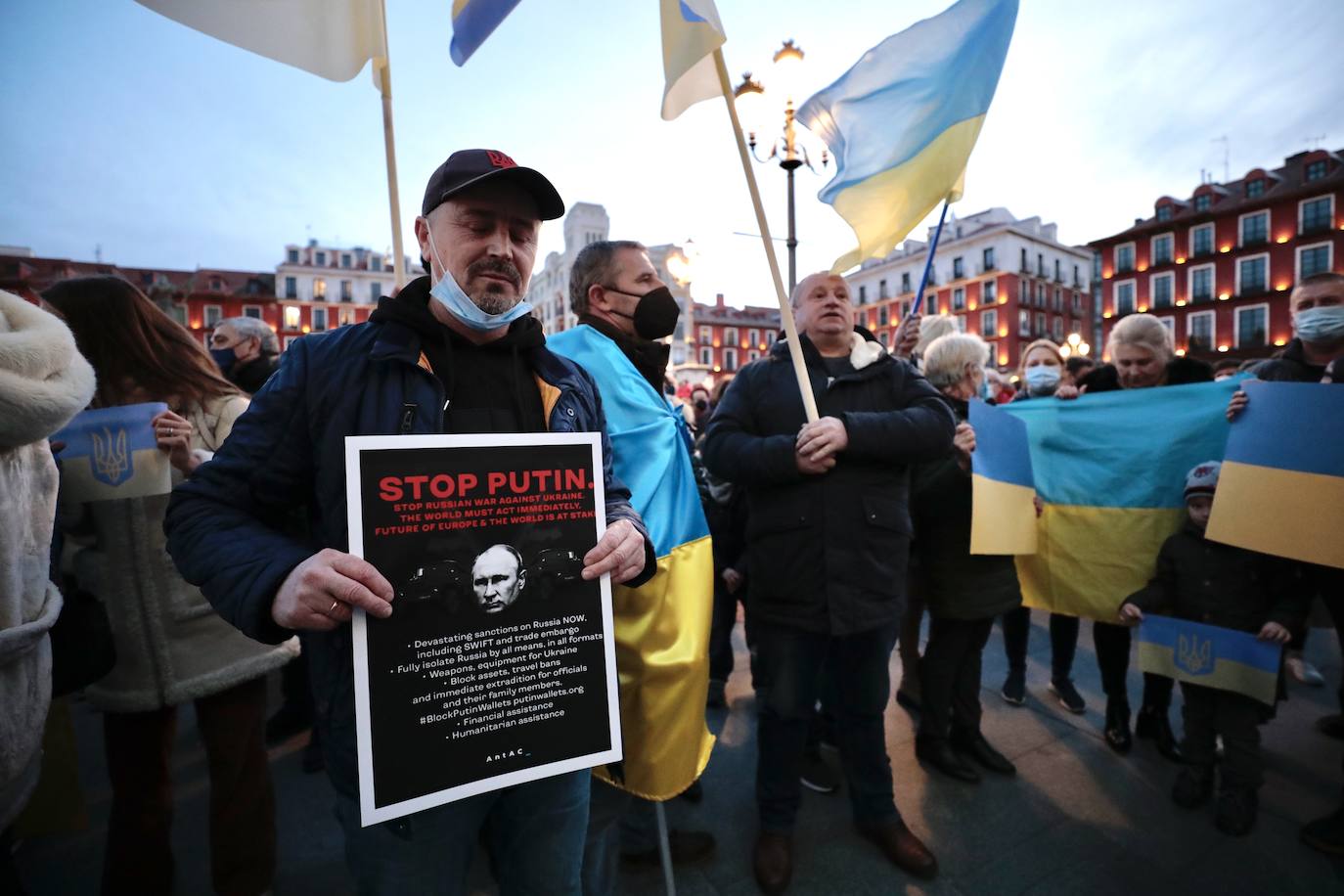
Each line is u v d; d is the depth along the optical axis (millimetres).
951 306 50312
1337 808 2076
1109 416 2529
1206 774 2096
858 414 1764
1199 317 36531
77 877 1830
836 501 1783
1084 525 2525
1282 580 1998
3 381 930
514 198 1001
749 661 3402
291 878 1837
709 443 1976
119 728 1489
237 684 1538
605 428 1261
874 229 2041
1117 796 2174
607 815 1475
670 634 1461
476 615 925
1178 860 1869
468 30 1580
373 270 51688
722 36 1346
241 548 863
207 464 951
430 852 969
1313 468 1852
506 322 1032
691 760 1470
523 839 1091
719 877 1843
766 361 2082
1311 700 2832
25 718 1061
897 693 2904
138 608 1447
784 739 1859
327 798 2230
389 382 961
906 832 1887
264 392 967
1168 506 2359
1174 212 38312
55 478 1171
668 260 6613
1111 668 2463
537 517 979
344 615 829
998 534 2152
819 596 1783
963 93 1938
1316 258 32438
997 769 2311
